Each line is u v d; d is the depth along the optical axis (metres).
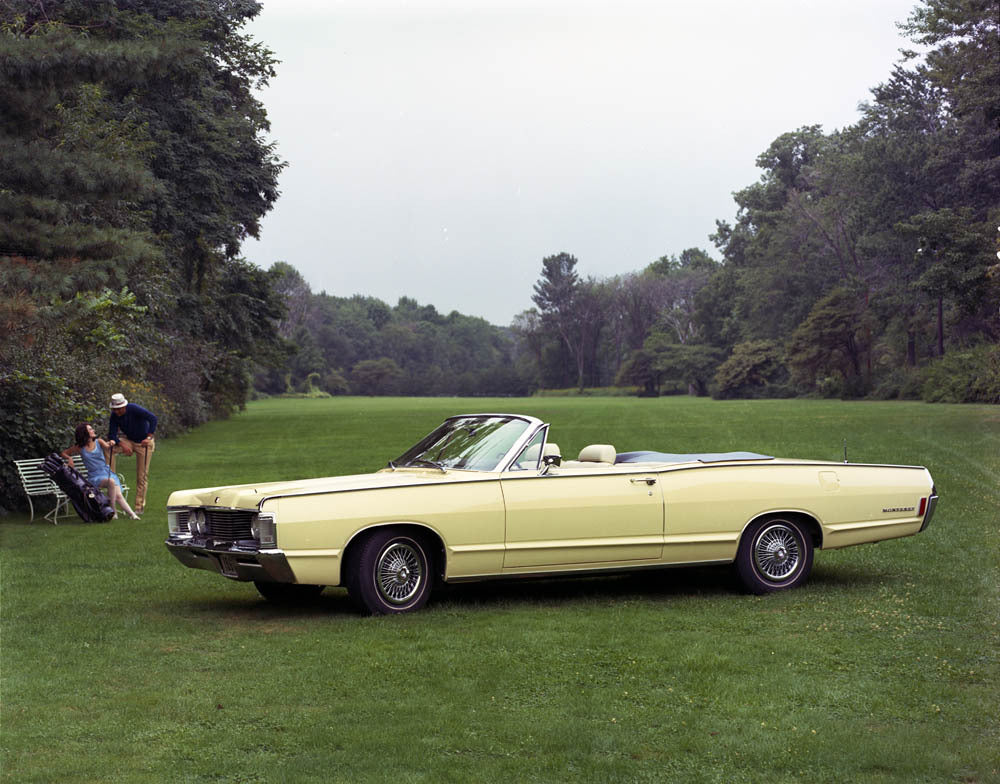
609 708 5.62
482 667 6.46
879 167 71.81
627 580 9.70
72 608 8.52
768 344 106.50
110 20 29.86
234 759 4.89
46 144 15.81
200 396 48.47
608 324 180.75
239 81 45.09
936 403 63.97
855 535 9.16
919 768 4.73
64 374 19.53
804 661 6.57
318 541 7.75
